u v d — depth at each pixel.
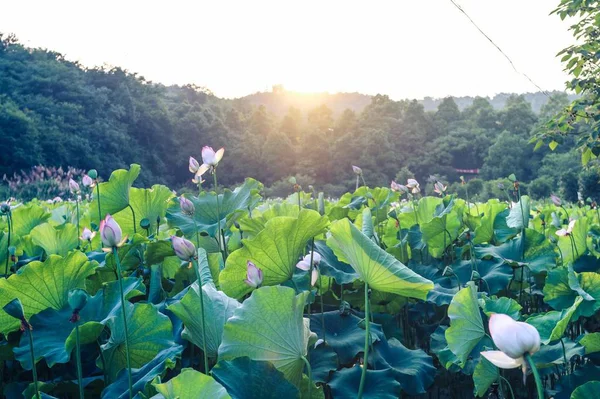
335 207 3.57
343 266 2.47
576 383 1.76
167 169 87.94
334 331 2.17
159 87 102.12
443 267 3.08
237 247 3.10
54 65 82.50
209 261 2.36
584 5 6.86
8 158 58.06
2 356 2.03
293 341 1.53
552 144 7.57
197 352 2.14
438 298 2.39
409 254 3.29
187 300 1.67
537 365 1.76
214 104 110.00
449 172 85.19
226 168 88.50
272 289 1.54
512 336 1.07
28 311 1.96
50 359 1.76
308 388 1.58
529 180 75.50
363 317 2.42
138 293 1.93
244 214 2.88
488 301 1.93
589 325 2.50
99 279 2.48
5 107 61.25
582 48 7.20
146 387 1.48
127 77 91.31
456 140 89.06
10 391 1.85
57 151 66.12
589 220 4.20
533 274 2.73
